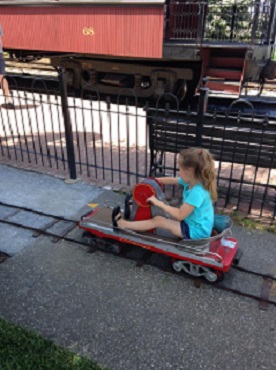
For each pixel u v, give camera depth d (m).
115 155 5.58
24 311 2.66
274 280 3.02
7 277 3.01
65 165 5.21
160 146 4.33
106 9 7.44
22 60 10.95
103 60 9.00
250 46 6.98
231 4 7.81
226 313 2.69
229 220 3.02
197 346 2.40
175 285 2.95
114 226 3.17
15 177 4.85
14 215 3.92
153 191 2.99
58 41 8.24
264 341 2.45
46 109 7.88
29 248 3.38
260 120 3.71
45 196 4.32
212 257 2.85
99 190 4.47
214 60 7.66
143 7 7.06
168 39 7.93
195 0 7.96
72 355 2.28
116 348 2.37
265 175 5.00
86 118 7.36
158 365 2.26
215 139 4.03
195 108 8.23
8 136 6.36
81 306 2.72
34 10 8.30
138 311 2.68
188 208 2.79
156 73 8.45
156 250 3.04
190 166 2.77
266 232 3.68
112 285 2.94
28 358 2.24
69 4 7.79
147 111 4.12
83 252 3.33
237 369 2.25
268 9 7.68
